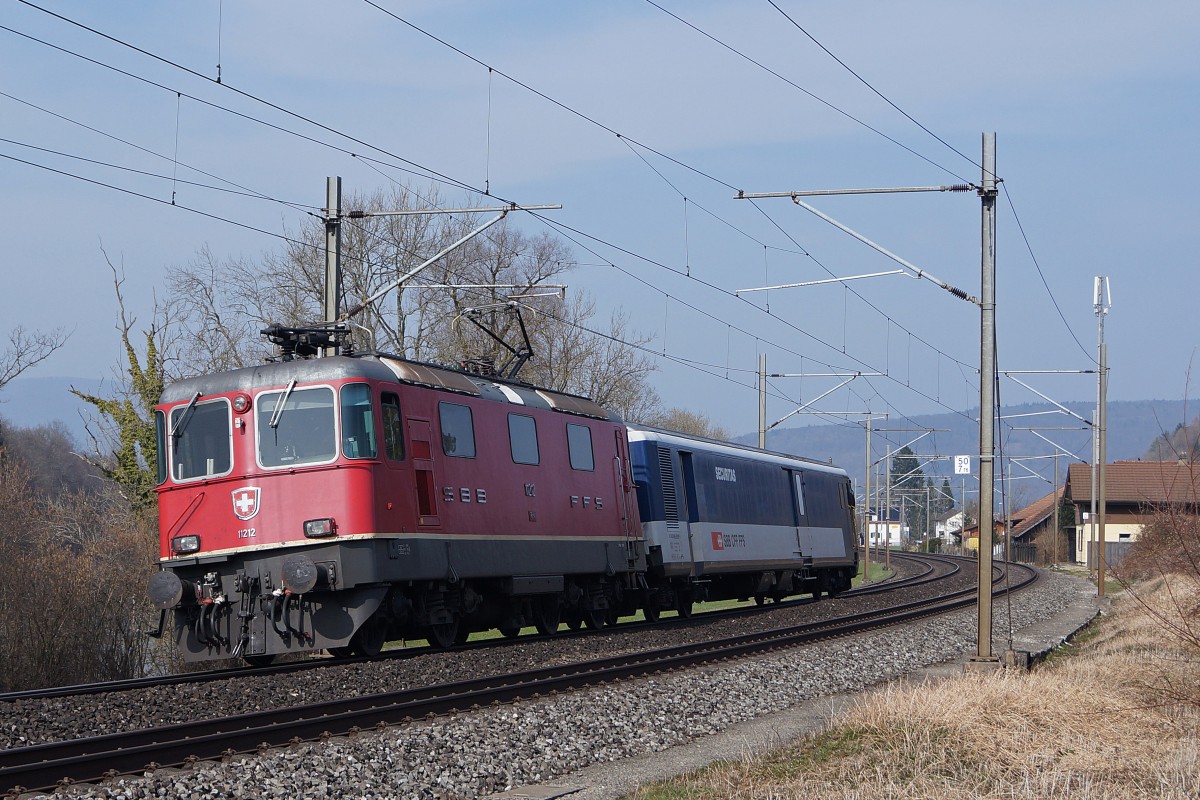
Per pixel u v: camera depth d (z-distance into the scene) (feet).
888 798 30.04
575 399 76.64
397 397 57.36
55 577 69.36
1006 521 66.08
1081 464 246.47
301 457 55.06
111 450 96.58
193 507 56.59
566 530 71.51
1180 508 43.96
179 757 32.89
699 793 31.86
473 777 33.32
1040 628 87.86
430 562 58.08
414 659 54.70
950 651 70.33
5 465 75.31
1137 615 84.48
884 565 234.17
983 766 34.12
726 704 47.80
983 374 61.31
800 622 88.33
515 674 50.55
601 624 79.46
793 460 118.11
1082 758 35.04
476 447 63.41
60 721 37.83
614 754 37.96
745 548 100.22
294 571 52.85
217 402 56.75
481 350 136.67
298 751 34.17
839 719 42.01
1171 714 41.83
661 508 85.97
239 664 71.36
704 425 269.23
